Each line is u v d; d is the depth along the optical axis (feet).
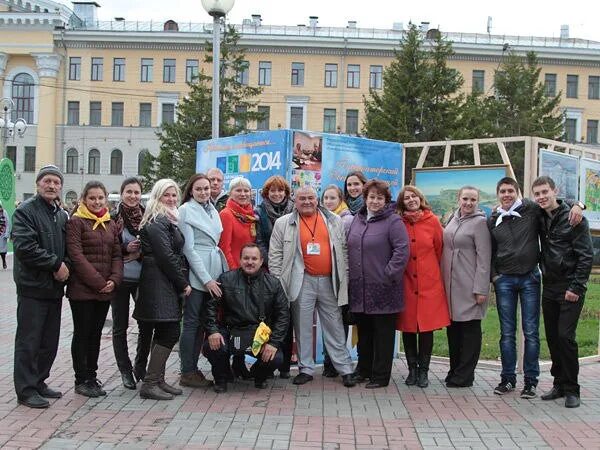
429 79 102.83
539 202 20.56
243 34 165.58
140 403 19.89
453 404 20.36
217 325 21.43
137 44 167.22
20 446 15.89
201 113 110.93
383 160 26.99
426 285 22.45
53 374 23.44
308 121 168.55
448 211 26.94
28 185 169.07
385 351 22.27
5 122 108.78
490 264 22.18
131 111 168.76
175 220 20.40
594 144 173.88
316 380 23.38
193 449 15.94
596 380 24.04
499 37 181.16
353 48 166.71
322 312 22.79
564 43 181.37
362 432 17.46
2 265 69.92
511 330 21.67
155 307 19.93
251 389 21.88
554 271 20.43
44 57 166.91
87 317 20.07
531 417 19.03
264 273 21.93
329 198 24.03
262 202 23.98
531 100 118.01
